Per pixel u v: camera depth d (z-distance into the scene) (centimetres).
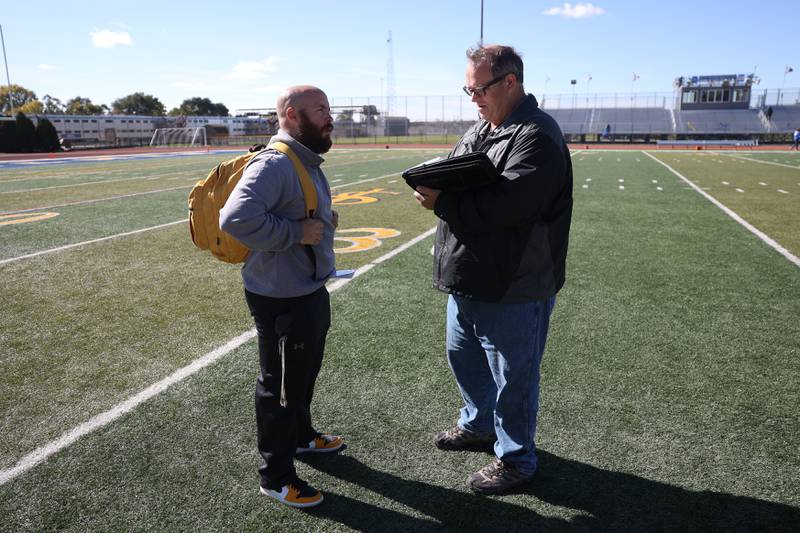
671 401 293
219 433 268
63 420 279
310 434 249
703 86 4962
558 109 5359
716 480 229
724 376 320
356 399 300
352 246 657
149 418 280
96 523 207
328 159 2388
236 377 326
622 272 538
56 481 231
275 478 216
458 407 292
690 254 611
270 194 190
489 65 202
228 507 216
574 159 2333
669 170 1720
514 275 206
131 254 620
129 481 232
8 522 207
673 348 359
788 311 428
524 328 213
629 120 5050
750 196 1095
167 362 346
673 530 202
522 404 222
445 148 3656
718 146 3838
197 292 485
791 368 330
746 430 265
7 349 366
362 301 454
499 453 229
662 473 235
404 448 257
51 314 432
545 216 208
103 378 325
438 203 204
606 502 218
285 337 205
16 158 2767
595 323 404
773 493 221
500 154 201
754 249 635
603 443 257
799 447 251
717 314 421
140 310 441
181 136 4744
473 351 240
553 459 246
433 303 449
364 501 221
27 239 702
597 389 306
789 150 3334
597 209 923
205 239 211
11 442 260
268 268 205
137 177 1559
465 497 224
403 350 360
